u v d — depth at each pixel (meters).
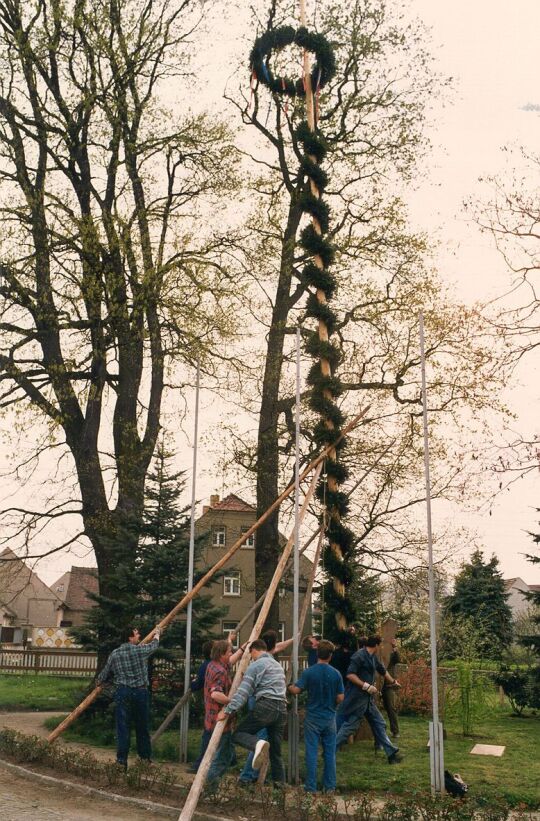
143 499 19.70
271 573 22.34
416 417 22.33
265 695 10.65
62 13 20.64
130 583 18.44
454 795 10.20
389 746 13.00
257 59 19.28
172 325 21.36
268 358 23.05
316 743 10.91
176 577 18.73
